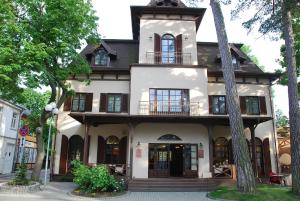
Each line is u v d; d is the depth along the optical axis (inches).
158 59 801.6
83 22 608.7
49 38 576.7
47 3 567.5
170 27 836.6
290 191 495.8
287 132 1011.9
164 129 734.5
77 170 554.6
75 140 785.6
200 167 714.2
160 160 721.0
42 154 624.4
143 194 546.0
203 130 739.4
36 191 530.9
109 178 541.0
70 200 450.6
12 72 513.3
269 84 845.2
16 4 569.3
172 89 766.5
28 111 1193.4
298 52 693.3
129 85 808.3
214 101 815.1
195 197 509.7
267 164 789.9
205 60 876.0
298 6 482.0
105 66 833.5
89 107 792.9
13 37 533.3
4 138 918.4
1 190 502.3
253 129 716.0
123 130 783.1
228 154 775.7
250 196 464.4
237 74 827.4
